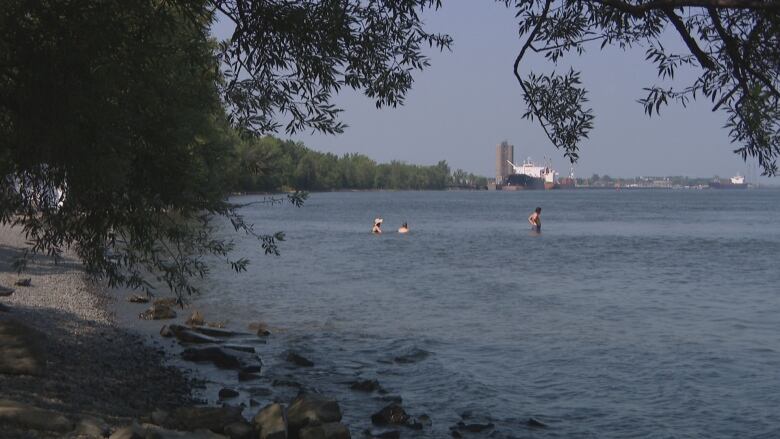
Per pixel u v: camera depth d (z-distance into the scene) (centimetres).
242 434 1380
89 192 1392
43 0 1130
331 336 2783
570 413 1855
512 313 3447
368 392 1992
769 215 16375
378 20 1267
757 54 884
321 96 1384
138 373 1953
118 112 1213
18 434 1121
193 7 1211
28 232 1518
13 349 1600
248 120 1484
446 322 3159
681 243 8338
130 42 1185
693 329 3075
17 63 1130
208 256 5797
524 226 11562
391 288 4275
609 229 11000
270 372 2180
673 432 1711
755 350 2623
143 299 3366
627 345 2694
